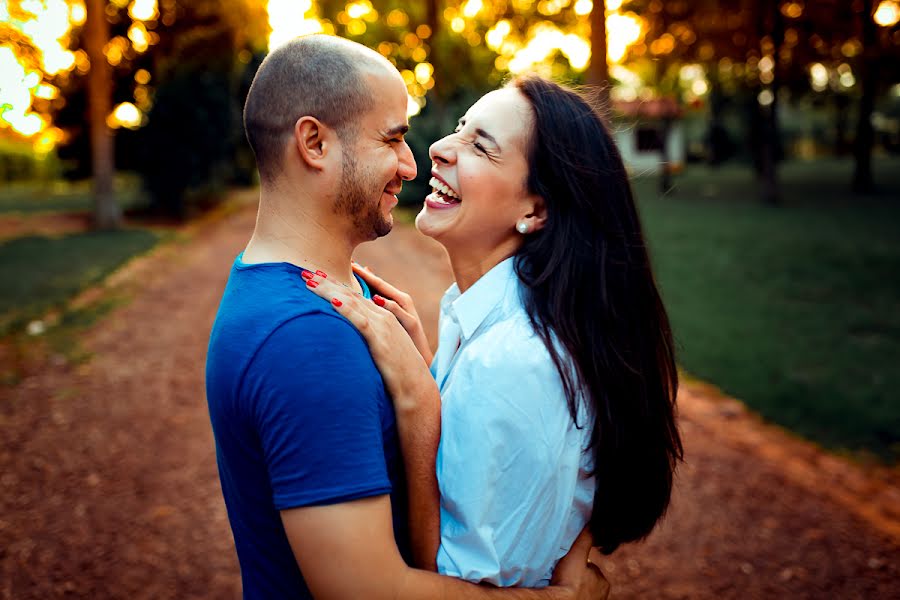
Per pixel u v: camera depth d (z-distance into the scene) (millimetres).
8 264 11719
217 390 1153
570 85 1546
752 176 35906
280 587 1204
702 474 4312
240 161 26891
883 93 26719
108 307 8719
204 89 19688
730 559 3439
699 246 13789
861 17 20969
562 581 1406
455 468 1224
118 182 31156
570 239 1373
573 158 1376
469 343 1409
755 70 23281
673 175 36750
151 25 19156
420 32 26953
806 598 3135
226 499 1339
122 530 3654
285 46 1254
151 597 3117
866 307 8562
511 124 1399
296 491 1047
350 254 1348
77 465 4383
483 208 1418
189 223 19422
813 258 12016
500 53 26875
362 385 1097
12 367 6266
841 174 33500
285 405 1051
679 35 21688
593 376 1308
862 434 4945
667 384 1514
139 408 5371
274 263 1208
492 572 1208
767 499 4012
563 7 16984
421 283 10031
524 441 1209
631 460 1381
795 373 6250
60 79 18875
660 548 3547
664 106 34625
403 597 1091
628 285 1406
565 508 1281
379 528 1070
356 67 1228
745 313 8430
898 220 16844
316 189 1241
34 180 31969
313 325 1092
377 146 1259
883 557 3430
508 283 1401
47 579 3221
